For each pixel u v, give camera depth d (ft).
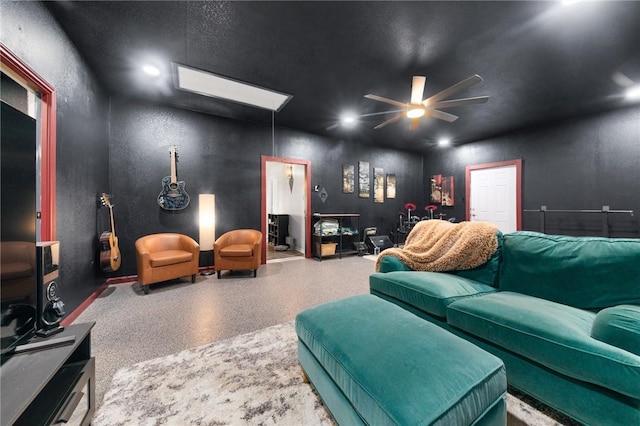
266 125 14.94
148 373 4.92
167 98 11.40
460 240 6.98
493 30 7.11
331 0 6.15
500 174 16.76
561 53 8.11
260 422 3.80
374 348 3.33
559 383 3.58
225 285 10.63
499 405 3.07
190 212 12.69
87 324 4.04
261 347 5.86
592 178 13.06
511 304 4.56
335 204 17.75
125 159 11.19
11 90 6.08
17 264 3.37
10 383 2.72
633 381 2.87
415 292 5.83
